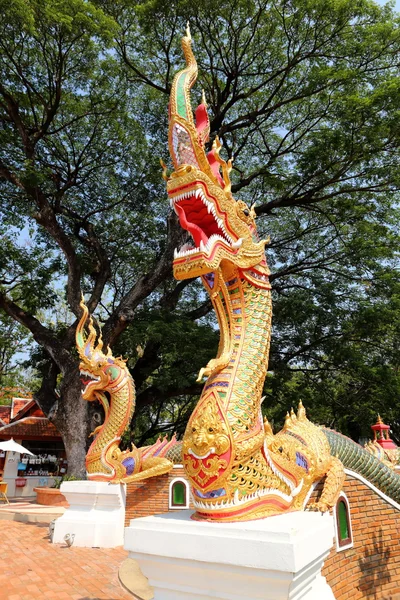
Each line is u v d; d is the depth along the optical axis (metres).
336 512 4.77
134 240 20.28
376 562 5.16
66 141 18.97
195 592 3.08
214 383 3.68
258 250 4.14
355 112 14.66
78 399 15.02
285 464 3.94
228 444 3.32
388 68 16.45
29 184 14.82
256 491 3.41
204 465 3.33
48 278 18.73
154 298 21.47
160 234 20.22
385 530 5.46
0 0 12.80
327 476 4.80
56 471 21.58
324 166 16.33
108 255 20.23
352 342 19.06
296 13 15.72
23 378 33.81
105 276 18.34
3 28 14.23
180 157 3.85
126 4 16.44
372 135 14.91
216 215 3.78
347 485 5.12
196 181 3.63
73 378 15.23
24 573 6.60
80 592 5.67
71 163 19.02
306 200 17.67
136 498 9.41
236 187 18.09
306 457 4.52
